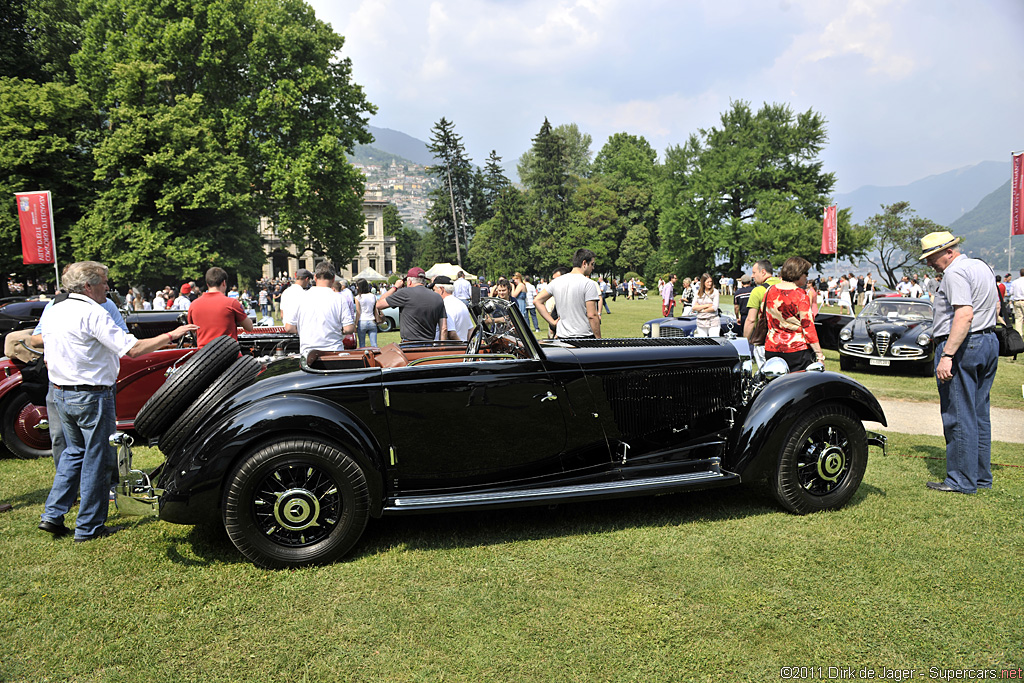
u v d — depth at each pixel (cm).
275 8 3114
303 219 3272
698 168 5247
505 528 405
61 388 384
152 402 361
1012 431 666
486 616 294
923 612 293
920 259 482
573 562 351
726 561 349
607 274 7538
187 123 2884
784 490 415
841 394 414
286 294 680
